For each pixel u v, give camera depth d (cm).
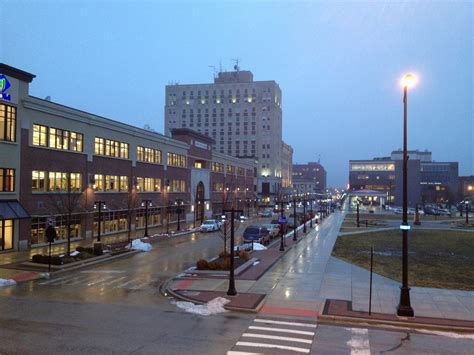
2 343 1283
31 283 2242
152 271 2628
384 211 11794
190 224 6438
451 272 2634
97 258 2980
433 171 16988
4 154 3325
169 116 15800
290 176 19162
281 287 2130
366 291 2050
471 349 1308
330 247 3856
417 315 1639
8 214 3259
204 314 1653
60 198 3644
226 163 9419
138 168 5456
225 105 15338
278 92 15975
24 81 3544
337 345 1321
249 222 7162
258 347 1283
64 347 1254
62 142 4044
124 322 1534
